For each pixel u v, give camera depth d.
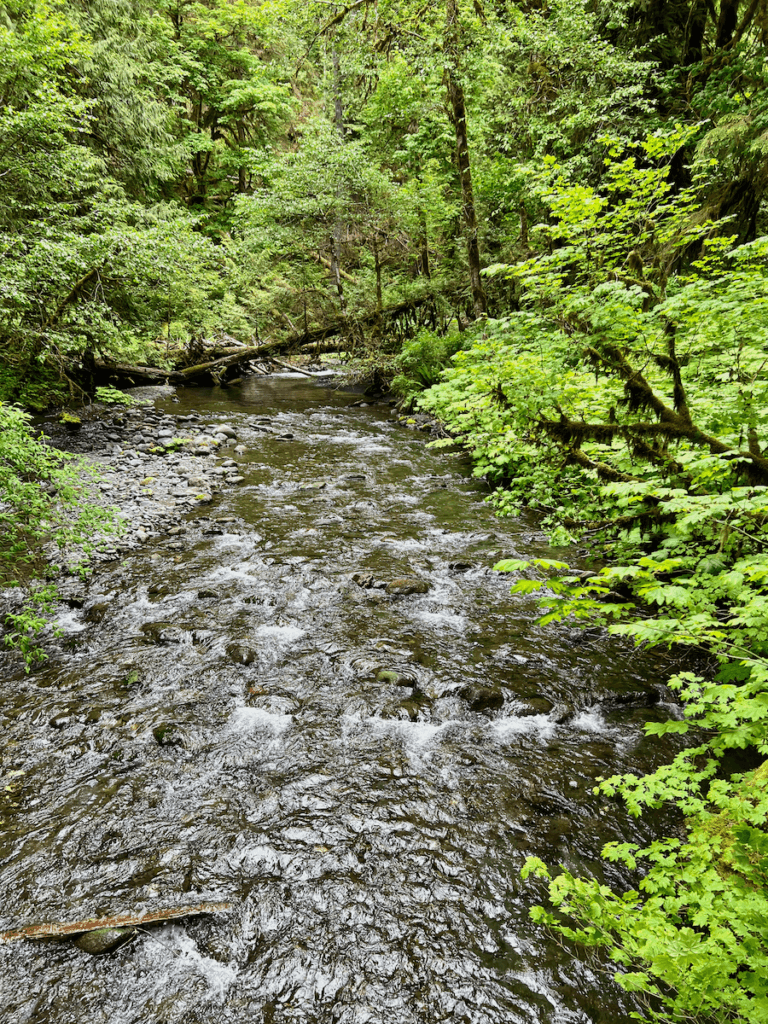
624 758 3.44
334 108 18.20
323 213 15.27
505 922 2.51
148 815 3.06
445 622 4.95
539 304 4.31
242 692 4.05
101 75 15.56
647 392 3.64
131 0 18.89
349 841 2.91
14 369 10.80
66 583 5.52
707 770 2.38
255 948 2.42
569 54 11.09
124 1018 2.17
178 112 24.03
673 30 11.81
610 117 10.54
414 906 2.59
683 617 3.05
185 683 4.13
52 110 9.02
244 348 18.02
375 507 7.75
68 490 5.05
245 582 5.63
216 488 8.47
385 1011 2.19
